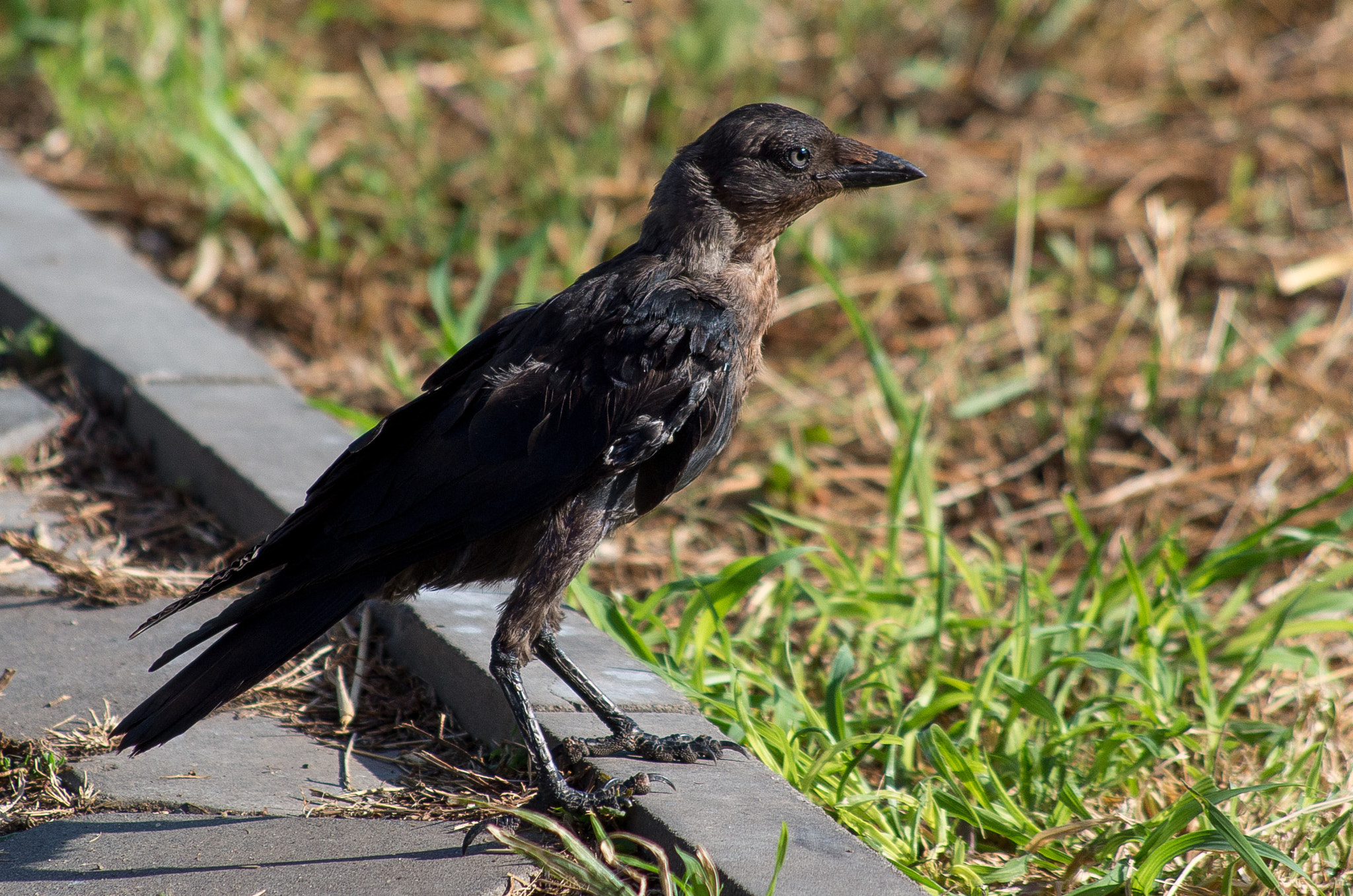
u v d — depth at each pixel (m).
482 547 7.11
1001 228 15.23
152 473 10.16
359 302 13.68
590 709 7.29
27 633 8.03
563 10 17.70
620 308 7.07
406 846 6.30
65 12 17.89
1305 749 7.84
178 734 6.18
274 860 6.14
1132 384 12.65
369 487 6.91
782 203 7.68
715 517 10.88
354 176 15.27
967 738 7.47
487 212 14.90
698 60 17.44
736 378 7.24
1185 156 16.33
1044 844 6.61
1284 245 14.83
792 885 5.77
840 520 10.93
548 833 6.46
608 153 15.86
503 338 7.35
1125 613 8.81
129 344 10.98
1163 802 7.28
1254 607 9.91
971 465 11.71
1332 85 17.58
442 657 7.67
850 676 8.45
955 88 18.02
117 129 15.73
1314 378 12.59
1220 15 19.11
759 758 7.16
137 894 5.85
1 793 6.67
